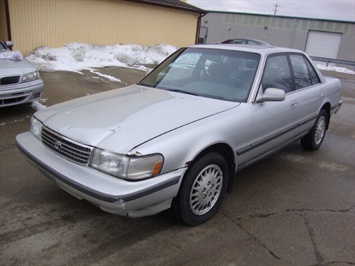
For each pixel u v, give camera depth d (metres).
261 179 4.25
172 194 2.73
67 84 9.45
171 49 18.81
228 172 3.33
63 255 2.63
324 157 5.18
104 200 2.44
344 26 31.00
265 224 3.21
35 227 2.96
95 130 2.75
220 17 37.50
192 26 20.73
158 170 2.58
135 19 17.12
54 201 3.40
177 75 4.12
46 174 2.90
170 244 2.82
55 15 13.62
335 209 3.58
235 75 3.76
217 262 2.64
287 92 4.17
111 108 3.19
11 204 3.31
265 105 3.62
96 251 2.69
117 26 16.36
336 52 31.95
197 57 4.18
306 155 5.21
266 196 3.79
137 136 2.65
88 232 2.93
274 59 4.03
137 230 3.00
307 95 4.52
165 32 19.08
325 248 2.89
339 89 5.66
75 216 3.16
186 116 3.04
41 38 13.35
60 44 14.11
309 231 3.13
